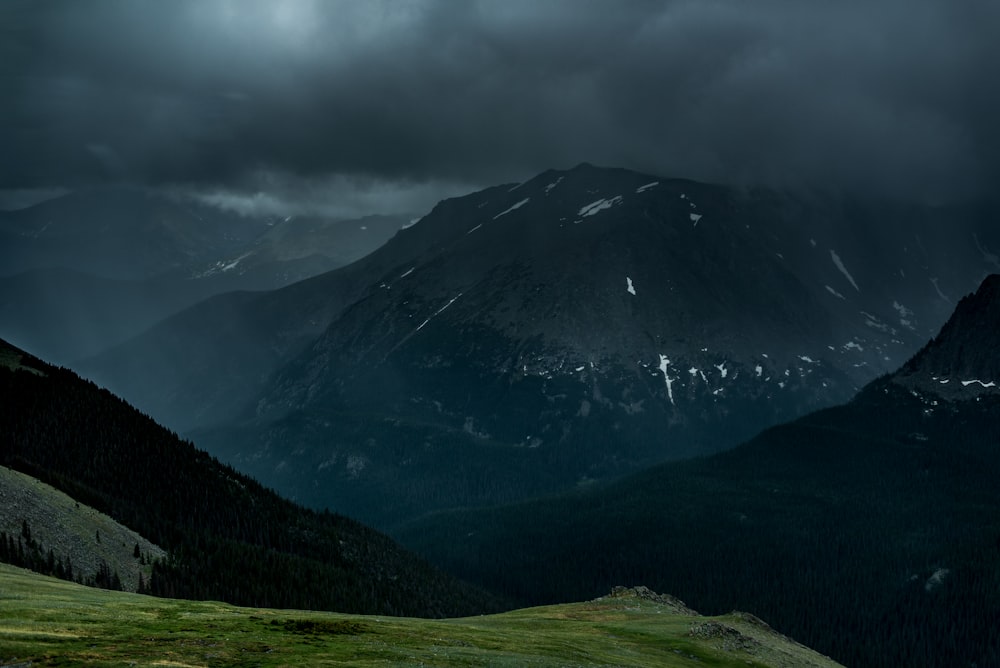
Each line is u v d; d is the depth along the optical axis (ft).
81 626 325.42
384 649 342.85
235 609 419.13
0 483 588.91
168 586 608.60
